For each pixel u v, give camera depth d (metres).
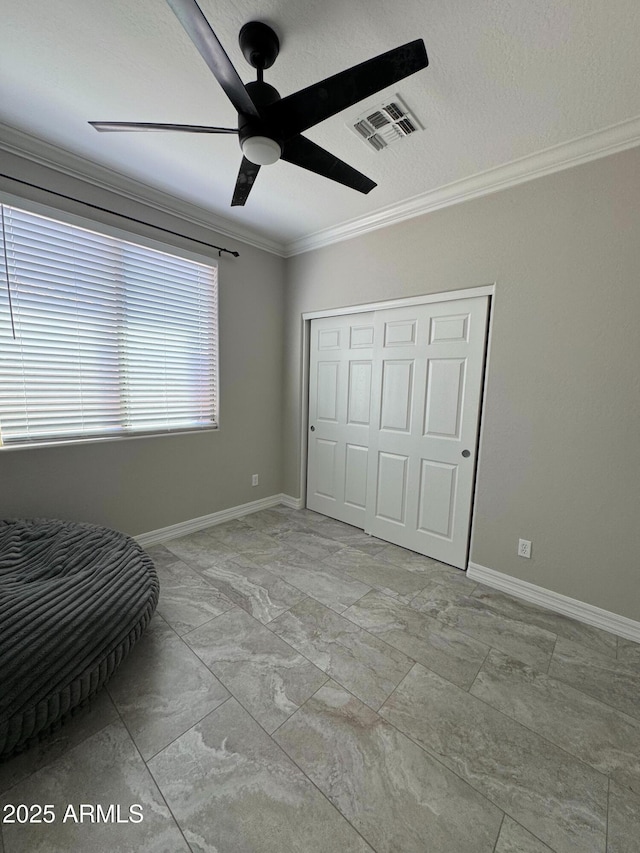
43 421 2.24
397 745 1.30
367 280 2.88
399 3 1.19
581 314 1.93
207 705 1.45
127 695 1.49
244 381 3.36
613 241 1.82
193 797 1.13
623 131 1.71
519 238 2.10
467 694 1.53
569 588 2.07
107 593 1.58
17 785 1.15
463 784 1.18
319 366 3.46
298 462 3.69
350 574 2.46
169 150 2.04
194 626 1.91
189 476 3.04
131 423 2.65
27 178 2.02
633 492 1.85
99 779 1.17
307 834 1.04
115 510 2.61
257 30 1.28
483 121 1.70
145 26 1.30
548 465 2.10
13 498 2.15
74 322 2.30
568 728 1.38
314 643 1.80
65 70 1.50
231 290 3.14
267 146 1.27
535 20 1.22
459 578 2.45
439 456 2.62
